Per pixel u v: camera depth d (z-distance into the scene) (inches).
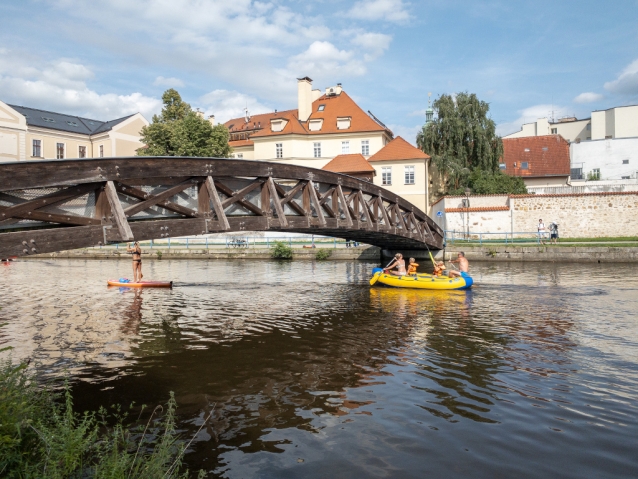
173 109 1834.4
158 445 202.7
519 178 1626.5
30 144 1958.7
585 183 1927.9
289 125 2006.6
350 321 515.8
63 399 292.5
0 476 152.9
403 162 1791.3
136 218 365.7
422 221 1003.9
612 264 1047.0
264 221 452.4
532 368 343.9
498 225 1344.7
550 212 1311.5
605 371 335.3
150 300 674.2
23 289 807.1
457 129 1790.1
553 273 908.0
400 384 313.7
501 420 257.1
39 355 392.5
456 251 1187.3
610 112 2659.9
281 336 451.5
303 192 529.0
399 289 762.8
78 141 2166.6
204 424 255.3
